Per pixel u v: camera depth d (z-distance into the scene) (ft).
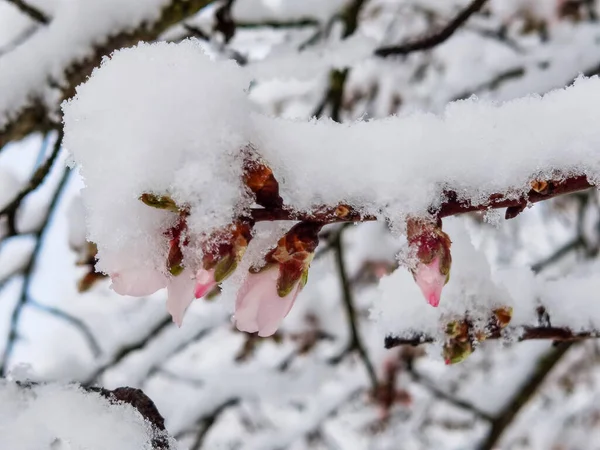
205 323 2.19
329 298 2.49
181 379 2.18
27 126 1.38
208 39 1.82
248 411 2.74
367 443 2.53
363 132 0.95
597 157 0.92
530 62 2.22
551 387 2.77
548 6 2.37
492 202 0.94
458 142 0.94
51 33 1.31
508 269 1.14
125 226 0.92
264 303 0.97
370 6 2.55
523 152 0.93
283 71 1.63
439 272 0.94
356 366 2.31
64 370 1.94
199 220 0.91
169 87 0.91
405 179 0.94
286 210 0.94
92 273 1.71
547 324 1.11
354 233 2.65
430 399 2.44
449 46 2.56
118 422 1.00
